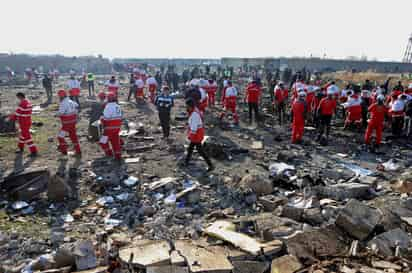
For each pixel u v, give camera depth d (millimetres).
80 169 7762
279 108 14320
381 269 3883
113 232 4953
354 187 6492
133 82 20203
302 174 7562
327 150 10320
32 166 7922
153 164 8320
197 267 3758
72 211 5680
